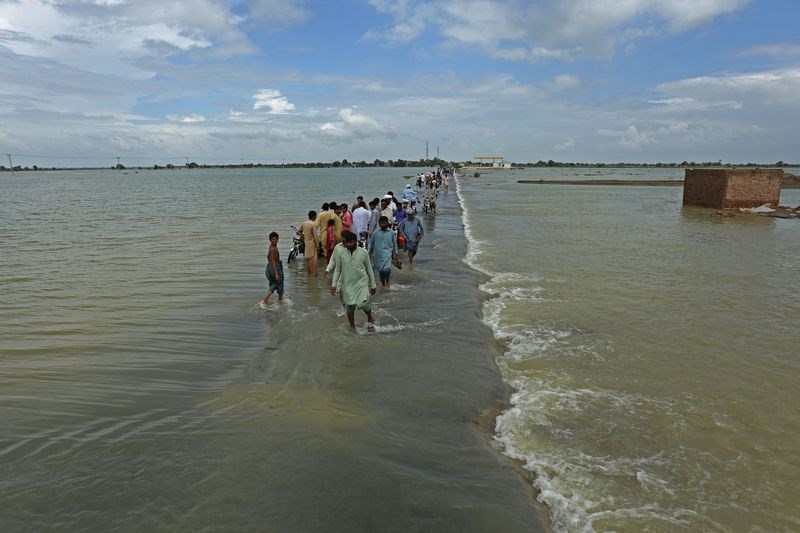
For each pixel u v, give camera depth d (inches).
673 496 154.3
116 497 145.1
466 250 625.3
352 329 308.2
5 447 172.9
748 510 148.3
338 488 150.1
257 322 328.5
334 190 2244.1
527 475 165.2
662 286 432.1
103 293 402.6
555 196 1812.3
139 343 288.5
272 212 1168.8
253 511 139.1
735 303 377.7
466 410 206.8
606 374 247.1
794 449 182.2
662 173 5856.3
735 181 1186.0
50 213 1154.0
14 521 134.0
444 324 319.0
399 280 445.4
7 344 283.6
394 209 622.2
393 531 132.6
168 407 206.7
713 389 230.8
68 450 171.3
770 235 780.6
